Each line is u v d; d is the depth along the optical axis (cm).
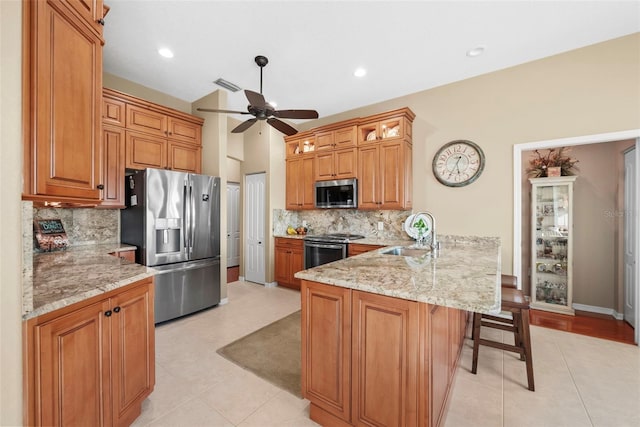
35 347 101
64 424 111
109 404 133
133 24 225
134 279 146
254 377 199
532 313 340
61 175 119
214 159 357
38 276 147
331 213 455
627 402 171
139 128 312
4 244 91
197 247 325
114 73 306
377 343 131
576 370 207
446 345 157
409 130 352
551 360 222
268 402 172
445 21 223
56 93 117
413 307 120
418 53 270
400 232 380
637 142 251
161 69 298
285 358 226
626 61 246
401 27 230
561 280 357
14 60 96
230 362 219
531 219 368
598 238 346
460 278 143
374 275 150
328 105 405
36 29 106
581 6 207
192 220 321
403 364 123
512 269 297
